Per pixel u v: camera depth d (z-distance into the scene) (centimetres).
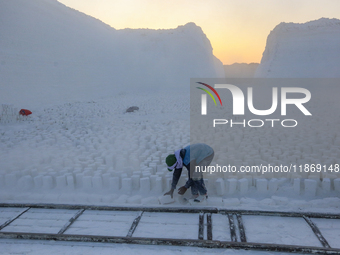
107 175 412
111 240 266
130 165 497
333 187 378
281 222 299
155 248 257
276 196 355
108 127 808
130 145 593
